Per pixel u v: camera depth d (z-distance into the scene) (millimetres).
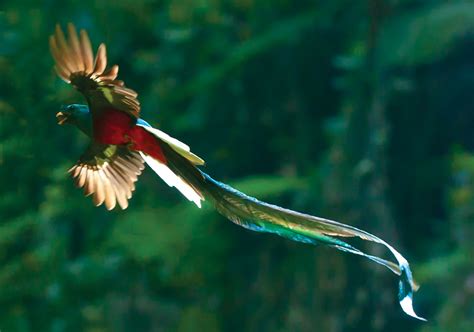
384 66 19672
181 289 19281
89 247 17859
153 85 20625
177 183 3869
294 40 20531
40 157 13828
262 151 21297
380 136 19188
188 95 20641
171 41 20391
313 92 21234
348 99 19594
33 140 13242
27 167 13906
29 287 16016
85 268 17297
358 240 18891
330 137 20219
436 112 21109
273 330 19344
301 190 19422
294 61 21000
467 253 19438
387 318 18922
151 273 18797
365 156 19062
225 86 20781
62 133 14414
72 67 3621
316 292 18984
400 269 3768
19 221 15250
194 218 18797
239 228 19344
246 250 19609
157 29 20203
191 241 18906
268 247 19453
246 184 19578
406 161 21312
